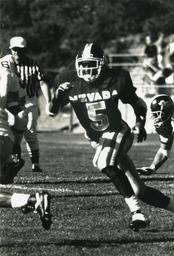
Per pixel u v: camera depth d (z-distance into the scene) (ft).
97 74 46.62
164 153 76.07
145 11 257.75
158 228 48.65
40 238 45.19
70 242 44.01
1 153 45.85
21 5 269.64
